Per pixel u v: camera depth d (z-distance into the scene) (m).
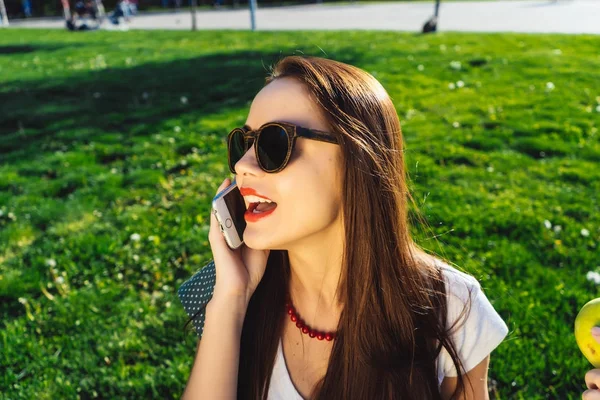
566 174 5.20
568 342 2.91
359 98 1.28
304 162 1.23
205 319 1.47
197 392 1.38
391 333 1.37
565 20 17.62
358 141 1.24
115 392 2.85
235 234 1.41
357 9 27.78
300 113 1.26
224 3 39.06
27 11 39.38
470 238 4.05
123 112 8.65
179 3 38.94
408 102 7.95
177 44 16.16
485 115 7.23
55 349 3.18
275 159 1.22
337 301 1.41
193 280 1.63
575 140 6.15
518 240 4.06
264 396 1.45
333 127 1.24
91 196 5.29
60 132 7.63
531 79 9.02
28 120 8.49
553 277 3.55
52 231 4.59
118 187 5.50
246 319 1.49
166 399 2.79
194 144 6.67
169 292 3.67
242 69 11.34
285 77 1.32
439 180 5.15
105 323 3.38
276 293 1.48
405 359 1.37
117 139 7.18
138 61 13.27
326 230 1.34
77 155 6.54
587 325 1.20
